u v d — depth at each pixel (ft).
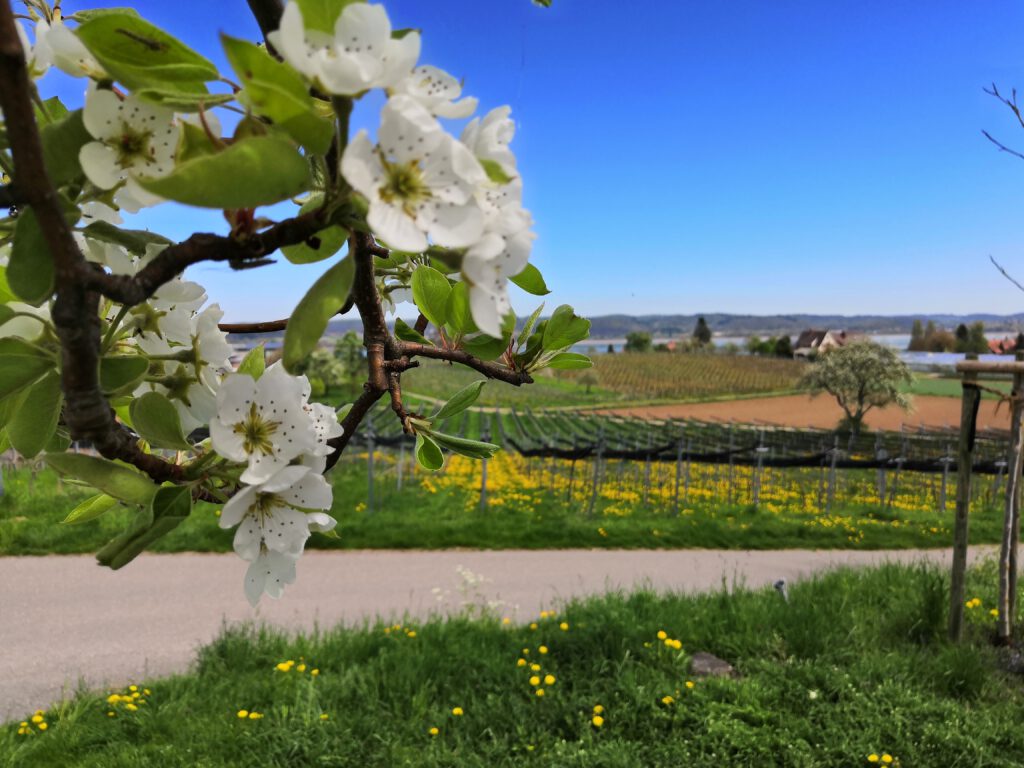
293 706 14.34
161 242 2.19
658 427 91.56
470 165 1.67
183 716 14.30
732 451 46.47
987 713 13.20
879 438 68.03
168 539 30.42
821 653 16.21
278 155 1.47
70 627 21.25
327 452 2.23
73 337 1.57
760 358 220.43
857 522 40.29
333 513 37.22
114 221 2.21
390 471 53.47
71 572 26.66
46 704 16.10
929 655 16.08
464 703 14.60
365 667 16.61
